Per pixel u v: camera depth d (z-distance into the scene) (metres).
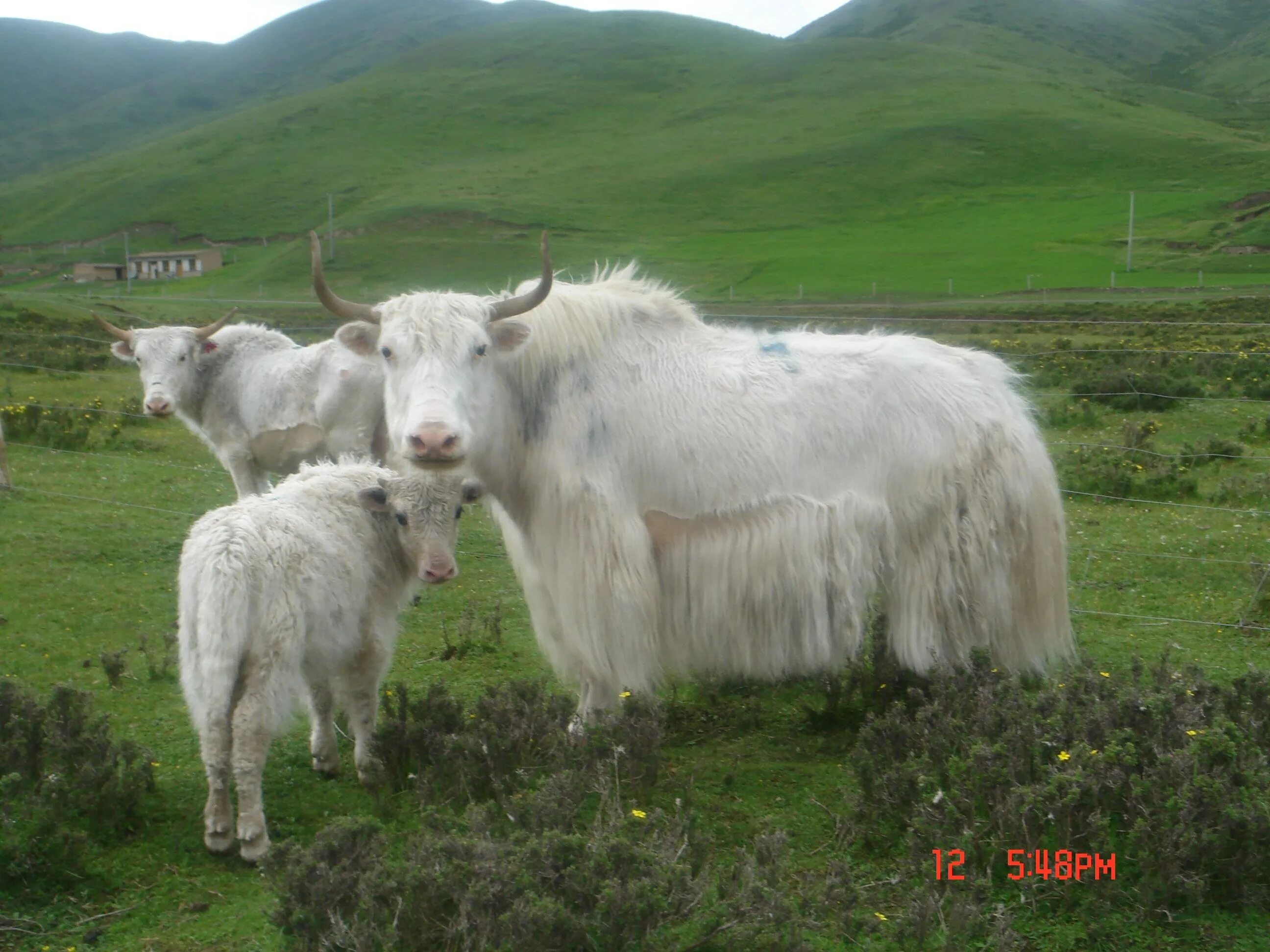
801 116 127.62
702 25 183.25
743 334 5.62
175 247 102.31
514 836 3.81
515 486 5.32
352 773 5.14
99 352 21.12
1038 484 5.43
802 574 5.19
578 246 80.88
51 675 6.26
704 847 4.07
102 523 9.12
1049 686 5.43
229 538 4.34
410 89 153.75
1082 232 77.50
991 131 112.19
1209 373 16.31
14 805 4.33
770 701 5.97
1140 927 3.75
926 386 5.41
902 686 5.61
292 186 116.88
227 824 4.34
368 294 62.97
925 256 72.75
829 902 3.80
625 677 5.16
